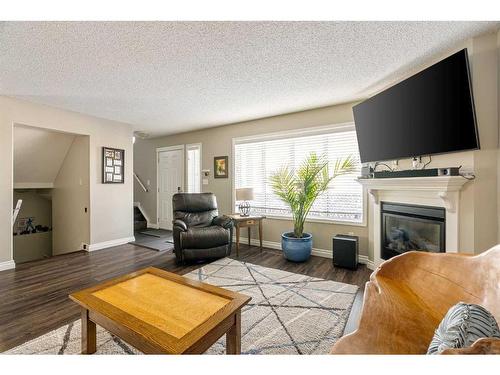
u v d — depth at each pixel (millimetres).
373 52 2193
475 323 720
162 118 4242
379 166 2988
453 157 2203
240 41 1986
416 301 1057
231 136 4730
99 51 2092
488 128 1998
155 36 1894
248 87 2928
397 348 886
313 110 3809
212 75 2598
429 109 2238
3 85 2781
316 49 2127
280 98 3311
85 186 4078
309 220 3879
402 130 2518
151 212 6234
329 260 3549
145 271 1907
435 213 2359
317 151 3830
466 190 2105
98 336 1719
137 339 1184
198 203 4145
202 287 1624
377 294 1089
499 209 1984
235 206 4715
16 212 4000
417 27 1847
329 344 1672
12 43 1950
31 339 1714
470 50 2021
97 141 4117
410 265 1172
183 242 3311
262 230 4398
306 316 2012
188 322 1265
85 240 4102
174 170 5750
